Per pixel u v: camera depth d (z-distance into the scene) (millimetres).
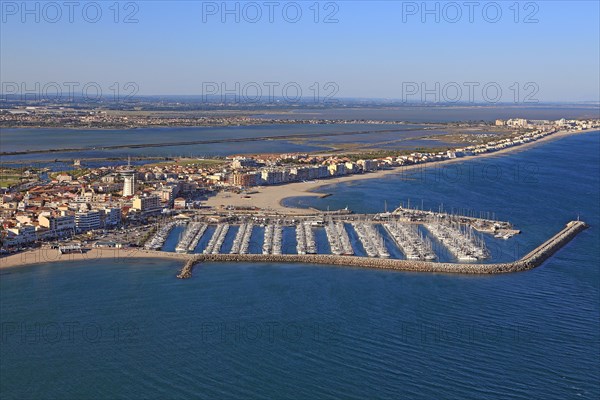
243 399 190125
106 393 194750
